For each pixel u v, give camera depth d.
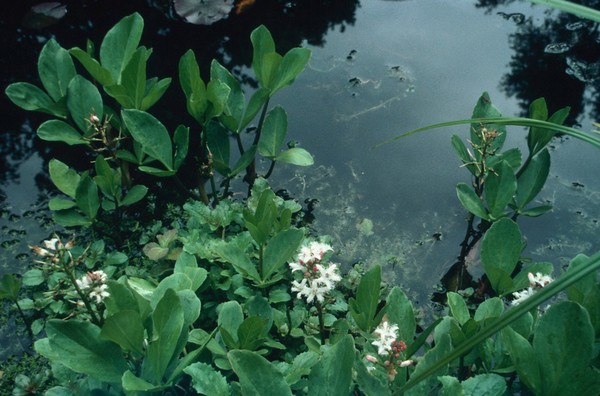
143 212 2.83
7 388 2.26
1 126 3.14
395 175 2.94
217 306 2.32
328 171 2.96
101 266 2.59
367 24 3.71
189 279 2.07
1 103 3.23
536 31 3.62
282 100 3.28
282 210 2.56
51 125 2.60
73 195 2.54
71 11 3.67
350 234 2.72
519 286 2.21
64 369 1.97
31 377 2.22
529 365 1.50
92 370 1.76
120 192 2.61
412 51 3.53
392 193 2.87
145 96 2.79
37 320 2.38
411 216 2.78
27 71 3.36
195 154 3.05
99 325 2.13
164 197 2.89
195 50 3.49
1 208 2.82
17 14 3.64
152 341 1.70
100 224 2.76
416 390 1.58
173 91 3.29
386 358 1.85
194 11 3.50
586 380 1.41
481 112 2.60
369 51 3.53
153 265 2.60
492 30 3.66
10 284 2.28
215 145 2.72
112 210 2.82
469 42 3.58
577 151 3.01
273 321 2.30
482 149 2.50
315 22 3.70
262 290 2.30
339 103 3.26
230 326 2.03
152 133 2.51
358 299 1.89
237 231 2.63
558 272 2.55
